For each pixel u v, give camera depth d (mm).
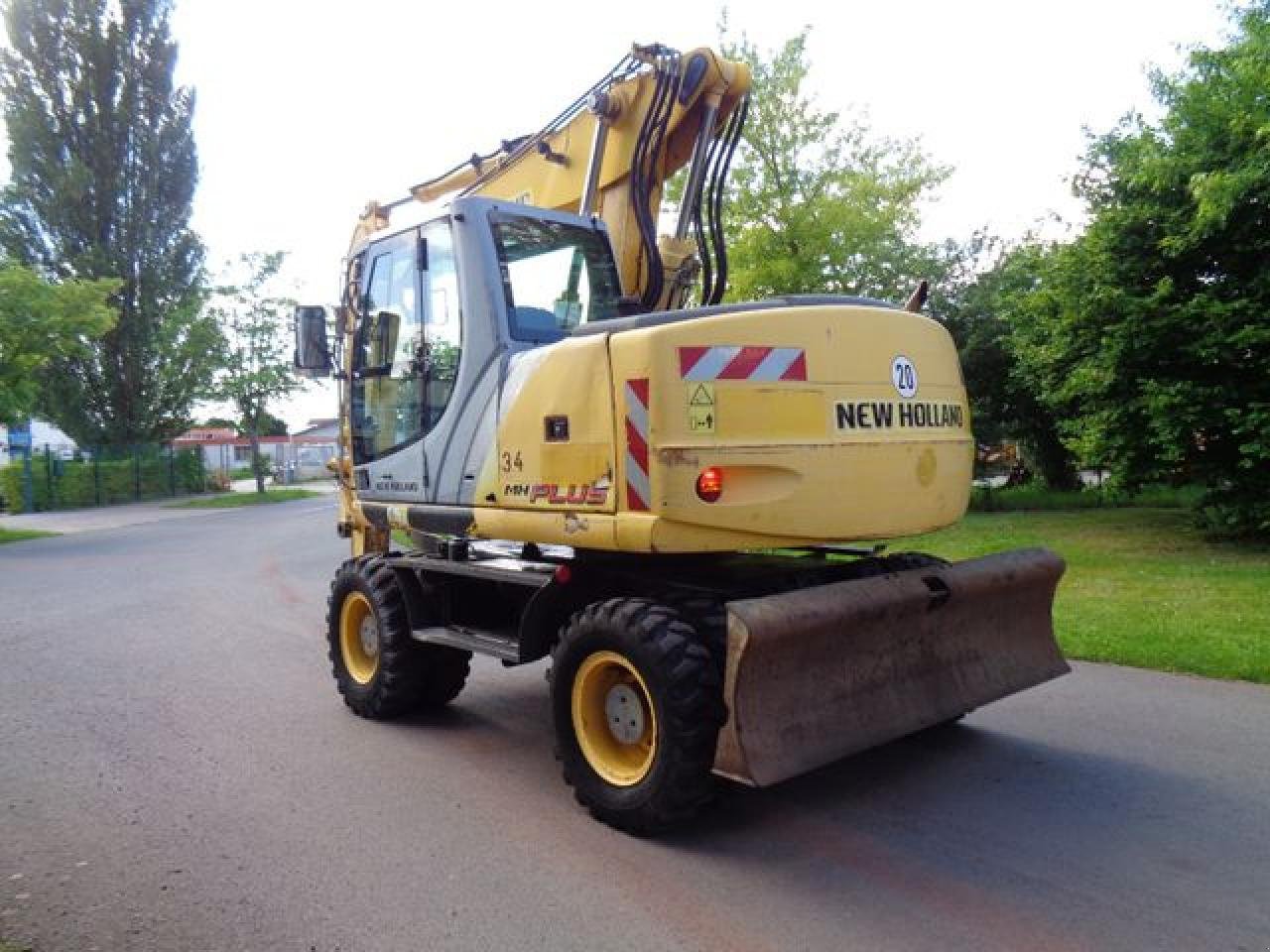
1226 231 11406
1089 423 13555
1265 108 11102
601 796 4559
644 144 6398
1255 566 10672
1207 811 4527
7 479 31547
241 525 24500
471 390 5504
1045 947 3400
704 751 4219
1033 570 5293
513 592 5887
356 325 6742
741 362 4391
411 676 6281
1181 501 19516
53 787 5273
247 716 6613
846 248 17484
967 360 18906
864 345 4766
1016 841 4285
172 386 37750
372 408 6574
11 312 20109
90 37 35500
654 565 5293
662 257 6664
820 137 17875
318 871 4176
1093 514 17859
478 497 5410
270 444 66125
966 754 5414
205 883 4082
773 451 4398
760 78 17562
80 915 3807
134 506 34000
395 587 6301
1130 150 12656
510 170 7441
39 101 35500
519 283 5676
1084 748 5438
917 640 4832
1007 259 19188
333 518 26609
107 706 6941
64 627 10156
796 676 4312
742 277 17125
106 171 36312
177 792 5160
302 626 9961
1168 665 6926
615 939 3555
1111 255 12461
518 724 6344
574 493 4680
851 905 3756
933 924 3588
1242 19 11961
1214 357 11336
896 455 4809
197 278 39062
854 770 5234
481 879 4070
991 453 23234
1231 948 3365
